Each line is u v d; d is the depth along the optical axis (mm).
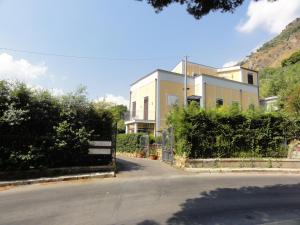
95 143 12859
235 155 14500
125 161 17234
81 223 5824
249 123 14859
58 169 11477
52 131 11977
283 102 25906
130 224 5715
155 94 29281
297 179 11125
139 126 28828
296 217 6062
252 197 7930
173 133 15164
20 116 10969
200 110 14383
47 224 5797
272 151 14930
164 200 7605
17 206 7195
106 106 13711
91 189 9133
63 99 12586
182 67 36344
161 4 6895
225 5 6871
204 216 6152
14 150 10906
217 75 39469
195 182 10258
